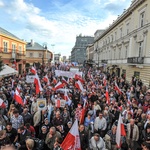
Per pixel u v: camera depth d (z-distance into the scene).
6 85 13.15
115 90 13.29
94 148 5.53
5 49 28.47
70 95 11.36
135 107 8.96
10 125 5.77
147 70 21.19
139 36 24.67
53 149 5.33
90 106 9.02
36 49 54.81
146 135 6.45
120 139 5.88
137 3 24.88
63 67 32.47
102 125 7.07
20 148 5.11
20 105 9.15
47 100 9.94
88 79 20.28
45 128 6.09
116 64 36.44
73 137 4.88
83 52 138.38
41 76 21.20
